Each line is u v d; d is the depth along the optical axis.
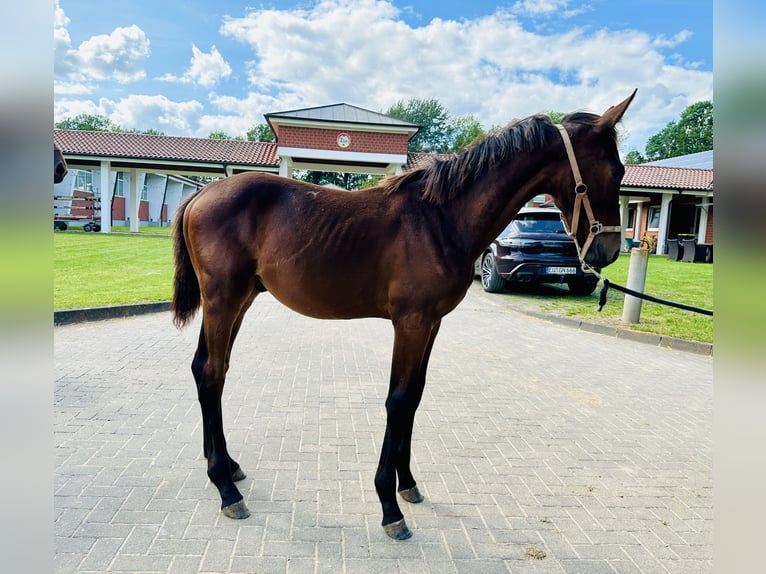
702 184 21.05
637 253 7.23
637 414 4.07
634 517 2.60
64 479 2.69
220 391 2.55
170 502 2.52
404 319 2.33
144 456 2.97
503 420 3.82
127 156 19.58
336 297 2.43
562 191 2.46
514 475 2.98
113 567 2.04
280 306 8.22
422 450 3.26
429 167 2.50
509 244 9.02
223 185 2.59
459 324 7.39
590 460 3.22
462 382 4.72
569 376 5.05
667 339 6.50
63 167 3.43
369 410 3.84
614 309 8.45
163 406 3.71
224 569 2.06
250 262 2.52
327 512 2.49
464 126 49.00
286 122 18.30
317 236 2.39
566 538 2.39
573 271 8.88
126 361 4.79
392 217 2.39
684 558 2.28
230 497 2.43
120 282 8.59
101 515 2.38
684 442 3.55
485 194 2.41
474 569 2.13
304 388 4.30
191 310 2.76
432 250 2.32
